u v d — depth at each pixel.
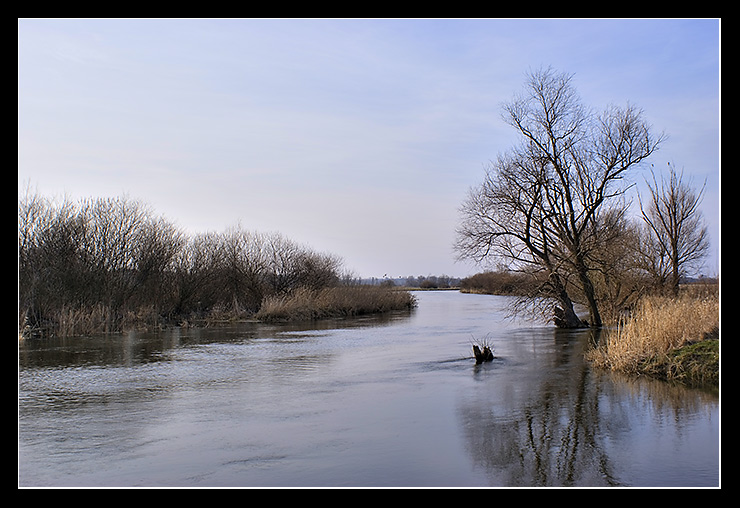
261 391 15.87
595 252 34.34
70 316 30.52
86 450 10.81
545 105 33.75
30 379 17.80
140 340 28.39
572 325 34.81
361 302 51.22
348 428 12.09
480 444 10.94
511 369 19.11
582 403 13.96
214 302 43.44
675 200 39.62
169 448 10.88
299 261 49.81
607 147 33.38
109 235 35.59
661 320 18.72
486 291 109.88
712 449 10.51
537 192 33.25
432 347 25.41
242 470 9.71
